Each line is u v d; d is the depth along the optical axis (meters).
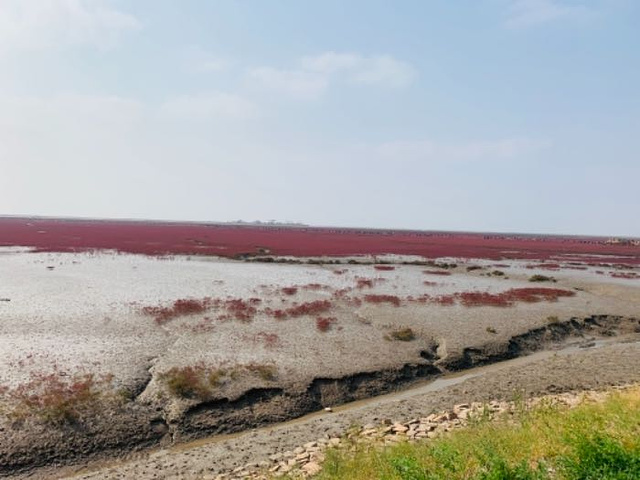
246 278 42.56
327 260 59.28
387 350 22.48
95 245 69.75
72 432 13.96
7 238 78.06
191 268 48.59
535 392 17.61
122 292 33.66
